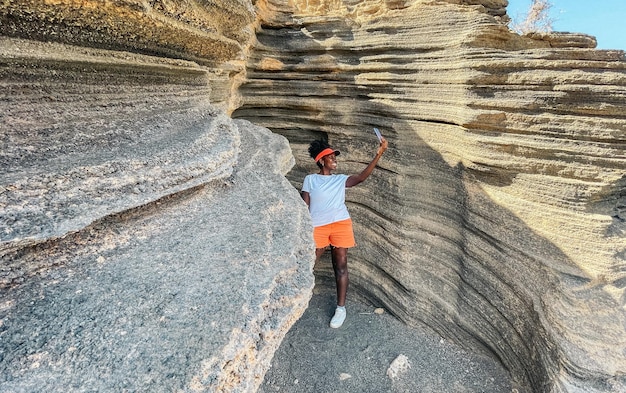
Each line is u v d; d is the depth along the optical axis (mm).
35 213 1343
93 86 1936
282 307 1671
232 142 2547
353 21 4645
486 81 3367
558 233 3092
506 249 3396
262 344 1486
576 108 2957
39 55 1560
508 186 3385
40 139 1629
